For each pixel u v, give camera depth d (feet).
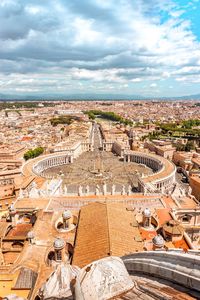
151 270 61.31
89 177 590.14
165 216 288.71
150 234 257.75
